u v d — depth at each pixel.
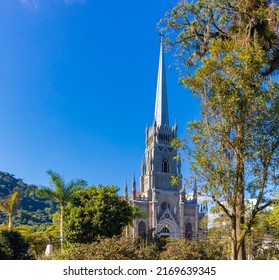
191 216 121.38
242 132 14.55
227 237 23.03
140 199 120.56
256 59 14.50
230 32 17.62
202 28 18.80
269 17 16.23
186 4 18.50
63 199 44.06
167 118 135.38
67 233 41.78
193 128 15.45
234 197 14.63
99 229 41.34
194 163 14.95
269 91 14.64
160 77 140.38
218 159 14.75
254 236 17.58
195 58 19.33
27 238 60.19
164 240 37.06
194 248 24.69
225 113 14.52
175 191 122.94
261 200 14.77
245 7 16.83
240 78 14.41
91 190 44.94
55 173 44.38
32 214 150.38
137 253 21.00
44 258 23.11
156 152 127.75
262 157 14.69
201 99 15.30
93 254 17.47
